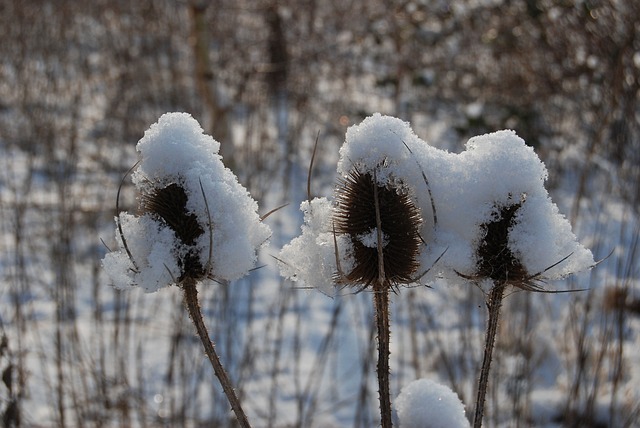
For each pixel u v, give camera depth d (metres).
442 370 5.48
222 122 8.43
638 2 7.90
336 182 2.14
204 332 1.97
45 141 8.27
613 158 7.55
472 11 10.02
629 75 7.66
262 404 5.38
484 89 9.90
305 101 9.70
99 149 8.27
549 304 6.07
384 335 2.00
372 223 1.99
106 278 6.76
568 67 8.93
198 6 8.66
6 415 4.12
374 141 2.02
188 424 5.11
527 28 9.44
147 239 1.98
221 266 1.98
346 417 5.31
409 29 10.14
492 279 1.99
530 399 5.11
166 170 2.01
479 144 2.07
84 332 6.00
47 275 6.57
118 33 11.90
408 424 2.45
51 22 11.66
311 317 6.55
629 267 5.06
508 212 2.00
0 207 7.33
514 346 5.39
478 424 2.03
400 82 9.44
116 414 5.12
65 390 5.32
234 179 2.07
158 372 5.63
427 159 2.03
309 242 2.06
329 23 11.96
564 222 2.06
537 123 8.95
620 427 4.90
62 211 6.30
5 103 9.91
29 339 5.76
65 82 9.94
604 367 5.45
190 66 11.05
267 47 10.51
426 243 2.02
